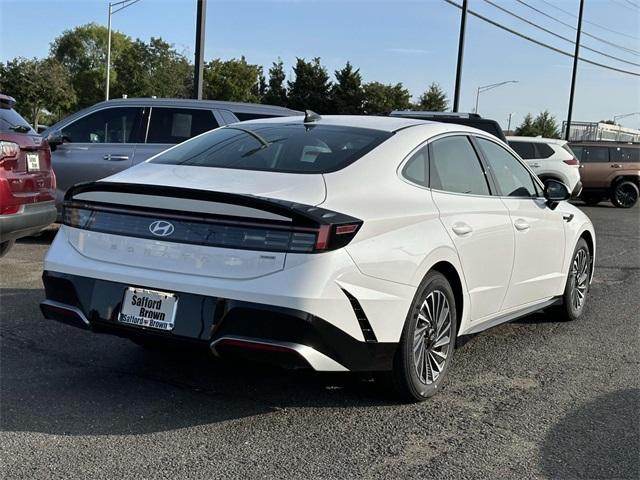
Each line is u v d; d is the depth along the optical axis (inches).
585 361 199.9
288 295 130.4
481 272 178.9
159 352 190.4
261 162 159.2
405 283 148.0
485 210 182.5
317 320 131.5
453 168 179.9
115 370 175.2
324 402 159.6
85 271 147.6
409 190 159.3
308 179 147.5
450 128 187.2
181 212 139.8
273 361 134.0
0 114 252.1
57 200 365.1
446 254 161.3
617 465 132.4
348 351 138.9
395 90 2222.0
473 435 144.1
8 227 247.3
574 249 240.1
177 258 138.8
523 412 158.1
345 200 142.9
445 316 165.6
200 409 152.9
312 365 134.3
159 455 129.6
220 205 136.6
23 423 141.3
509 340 221.0
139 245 142.9
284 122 186.9
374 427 146.4
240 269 134.0
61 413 147.2
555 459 134.1
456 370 188.2
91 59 3799.2
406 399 159.3
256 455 131.1
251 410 153.3
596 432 147.9
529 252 205.2
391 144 165.3
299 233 132.3
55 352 186.9
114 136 369.7
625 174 884.6
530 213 206.1
